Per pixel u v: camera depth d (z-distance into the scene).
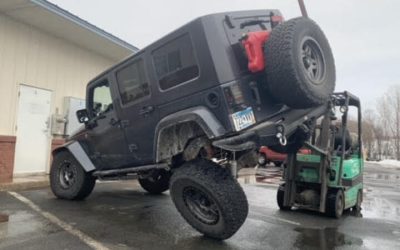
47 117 11.30
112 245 4.71
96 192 9.05
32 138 10.84
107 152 6.90
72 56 12.16
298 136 5.80
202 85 4.89
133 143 6.22
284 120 5.10
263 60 4.77
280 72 4.62
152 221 6.04
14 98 10.38
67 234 5.13
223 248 4.70
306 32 4.92
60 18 10.16
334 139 7.18
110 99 6.68
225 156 5.02
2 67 10.07
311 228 6.07
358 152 8.11
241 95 4.76
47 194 8.41
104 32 11.24
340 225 6.36
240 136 4.57
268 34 4.92
